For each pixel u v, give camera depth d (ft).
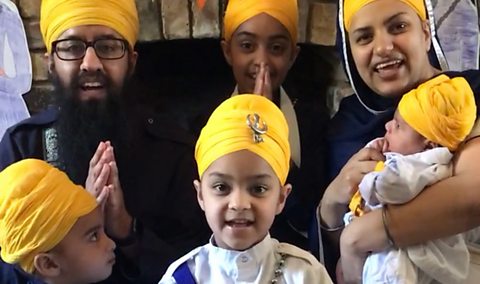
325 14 6.46
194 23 6.42
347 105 5.06
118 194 4.50
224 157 3.81
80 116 4.84
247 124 3.85
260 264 3.87
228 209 3.79
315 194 5.05
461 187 3.89
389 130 4.23
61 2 4.85
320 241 4.60
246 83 5.50
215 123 3.93
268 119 3.93
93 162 4.52
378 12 4.46
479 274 4.09
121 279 4.57
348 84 6.70
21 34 6.32
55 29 4.87
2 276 4.50
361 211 4.22
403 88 4.51
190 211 4.93
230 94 6.23
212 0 6.39
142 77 7.06
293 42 5.53
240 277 3.86
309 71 7.12
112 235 4.53
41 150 5.06
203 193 3.94
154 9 6.39
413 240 3.93
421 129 4.00
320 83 7.13
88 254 4.10
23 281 4.47
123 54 4.93
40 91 6.51
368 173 4.15
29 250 3.96
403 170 3.90
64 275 4.09
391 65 4.47
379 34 4.47
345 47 4.75
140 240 4.61
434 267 3.92
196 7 6.39
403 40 4.44
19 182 3.99
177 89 7.18
